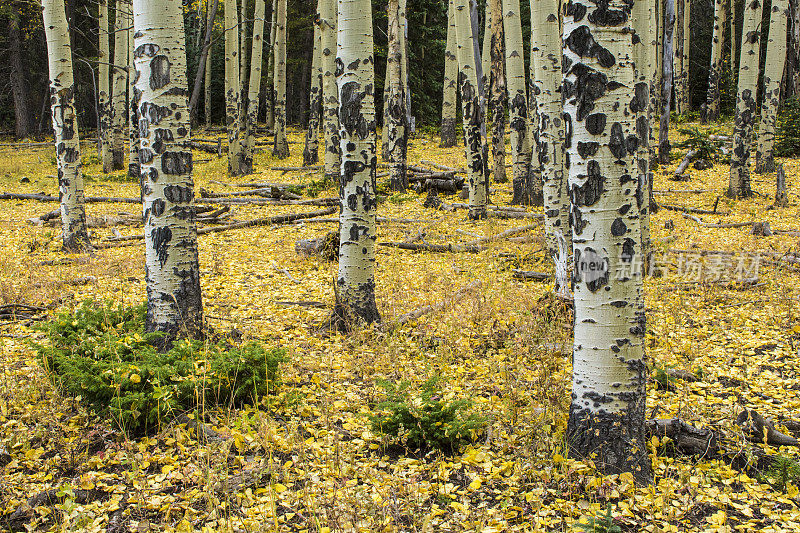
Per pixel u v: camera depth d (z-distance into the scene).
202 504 3.50
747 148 14.61
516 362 5.55
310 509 3.36
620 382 3.72
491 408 4.73
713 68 26.95
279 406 4.77
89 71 31.84
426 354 5.93
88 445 4.08
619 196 3.59
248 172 19.66
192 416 4.33
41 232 12.03
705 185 16.69
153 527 3.21
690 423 4.46
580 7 3.48
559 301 6.59
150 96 5.11
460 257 9.89
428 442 4.12
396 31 15.61
